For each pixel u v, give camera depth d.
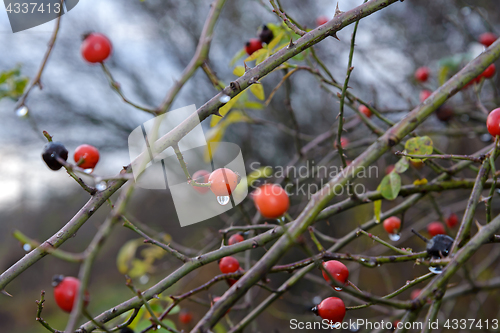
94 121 6.62
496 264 4.69
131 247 3.14
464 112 2.88
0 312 7.46
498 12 4.12
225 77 6.17
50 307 7.54
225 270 1.71
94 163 1.40
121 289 6.76
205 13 6.32
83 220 1.24
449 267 1.14
